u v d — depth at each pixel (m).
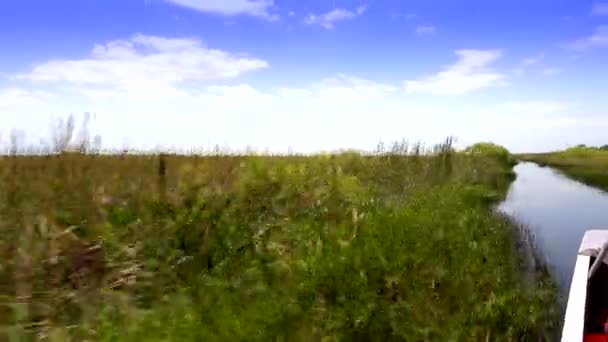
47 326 5.11
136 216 7.59
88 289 5.82
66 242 6.71
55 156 8.98
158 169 9.46
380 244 7.48
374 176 14.87
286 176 10.44
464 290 6.62
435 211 10.22
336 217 9.10
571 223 14.02
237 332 5.01
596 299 5.30
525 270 8.69
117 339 4.76
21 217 6.87
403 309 5.92
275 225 8.30
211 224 7.52
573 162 46.19
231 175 9.99
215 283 6.09
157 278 6.32
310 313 5.61
